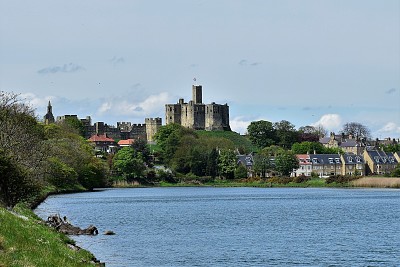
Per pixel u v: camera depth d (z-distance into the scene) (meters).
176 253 99.00
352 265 90.06
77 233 117.69
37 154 151.75
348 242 113.31
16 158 113.75
